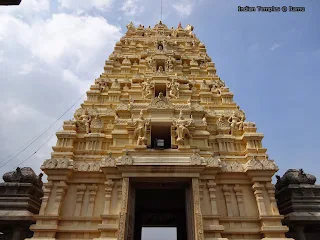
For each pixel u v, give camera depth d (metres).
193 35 33.97
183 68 27.89
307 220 16.06
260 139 19.36
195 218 14.75
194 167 16.11
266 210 15.93
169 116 20.19
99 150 18.86
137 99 22.86
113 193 16.28
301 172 18.44
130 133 19.56
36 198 18.05
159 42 30.34
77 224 15.65
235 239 15.41
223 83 25.61
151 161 16.44
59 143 18.84
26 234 17.09
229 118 21.30
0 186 17.17
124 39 31.42
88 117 20.78
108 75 26.03
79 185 17.06
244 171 17.25
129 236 15.03
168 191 20.50
